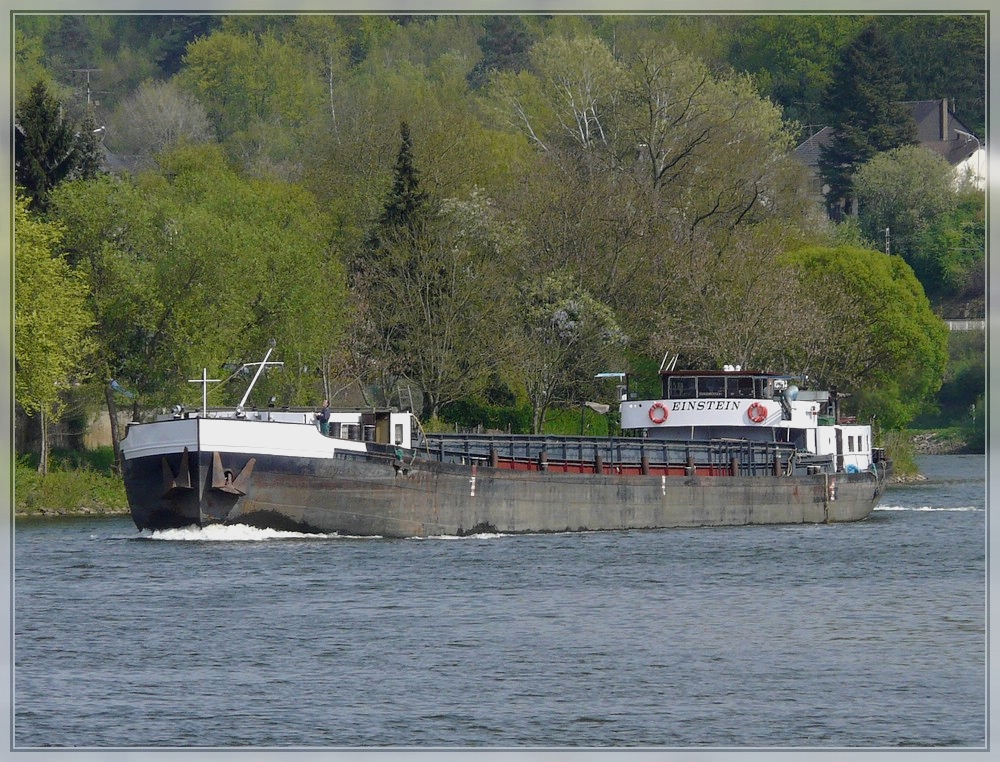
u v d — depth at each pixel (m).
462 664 162.50
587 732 140.25
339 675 157.88
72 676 157.75
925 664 165.00
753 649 171.00
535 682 155.62
